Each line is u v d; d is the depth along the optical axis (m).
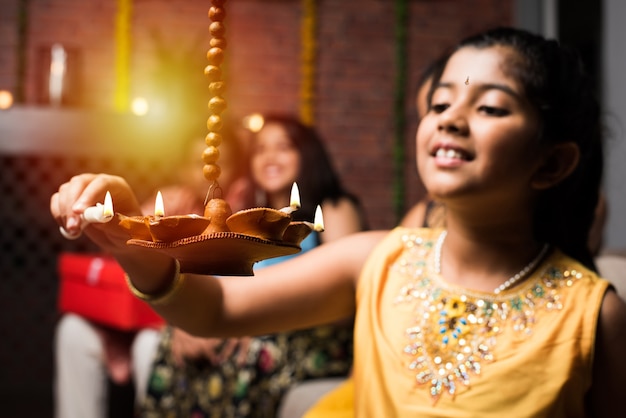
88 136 4.60
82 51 5.25
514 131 1.09
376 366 1.12
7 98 5.05
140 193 5.05
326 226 2.86
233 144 3.36
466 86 1.10
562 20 5.01
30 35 5.25
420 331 1.12
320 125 5.52
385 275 1.19
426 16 5.62
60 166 5.20
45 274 5.24
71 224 0.94
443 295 1.14
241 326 1.18
